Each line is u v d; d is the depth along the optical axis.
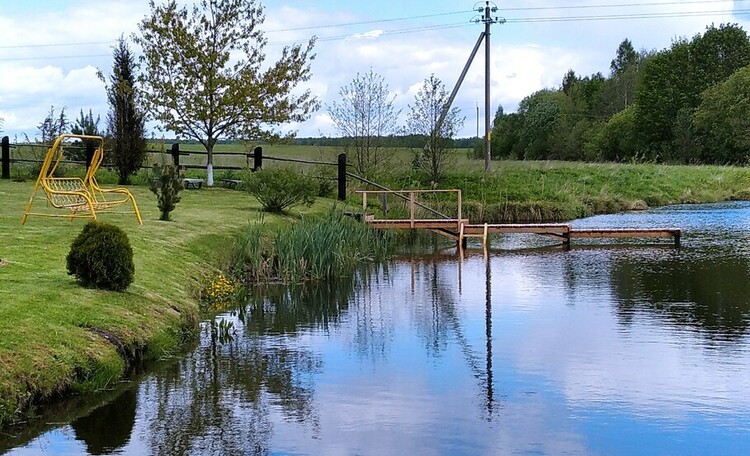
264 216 16.33
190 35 21.97
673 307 11.08
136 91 22.17
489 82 32.03
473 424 6.30
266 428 6.16
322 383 7.40
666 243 19.33
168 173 14.27
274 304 11.58
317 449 5.74
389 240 19.03
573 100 84.06
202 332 9.45
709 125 52.88
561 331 9.63
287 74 23.00
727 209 29.16
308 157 35.47
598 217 27.02
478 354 8.53
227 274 12.40
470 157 49.19
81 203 12.22
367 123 28.38
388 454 5.67
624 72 83.25
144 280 9.48
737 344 8.88
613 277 14.02
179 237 12.60
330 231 14.52
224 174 24.77
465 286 13.32
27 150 26.69
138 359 7.71
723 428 6.25
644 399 6.95
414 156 29.53
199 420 6.31
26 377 6.13
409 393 7.11
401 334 9.54
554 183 30.91
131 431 6.02
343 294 12.54
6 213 13.58
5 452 5.56
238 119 22.83
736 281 13.27
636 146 62.34
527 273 14.75
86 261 8.35
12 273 8.56
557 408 6.71
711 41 59.78
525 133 74.69
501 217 25.69
